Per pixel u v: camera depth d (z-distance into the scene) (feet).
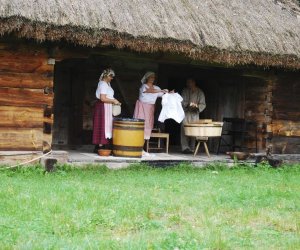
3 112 30.60
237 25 36.22
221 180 29.25
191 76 45.37
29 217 17.93
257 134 40.96
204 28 34.06
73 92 41.47
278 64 35.94
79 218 17.98
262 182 29.40
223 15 36.70
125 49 35.76
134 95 42.98
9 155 30.42
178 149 44.55
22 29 28.32
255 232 17.61
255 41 35.42
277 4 42.42
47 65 31.58
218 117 45.47
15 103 30.86
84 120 41.83
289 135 40.78
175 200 22.30
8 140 30.63
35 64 31.32
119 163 32.55
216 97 45.75
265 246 15.89
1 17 27.73
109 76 34.83
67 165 30.91
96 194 22.25
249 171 34.73
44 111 31.45
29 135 31.07
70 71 41.47
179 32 32.27
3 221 17.19
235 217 19.62
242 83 43.21
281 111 40.50
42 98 31.42
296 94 41.04
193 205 21.57
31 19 28.19
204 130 37.14
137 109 37.19
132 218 18.70
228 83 44.70
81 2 30.96
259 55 34.96
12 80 30.83
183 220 18.85
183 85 51.65
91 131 41.96
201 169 34.09
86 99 41.86
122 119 33.96
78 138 41.55
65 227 16.85
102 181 26.99
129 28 30.66
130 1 33.19
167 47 31.78
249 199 23.16
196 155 39.65
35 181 26.04
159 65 44.42
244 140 42.11
